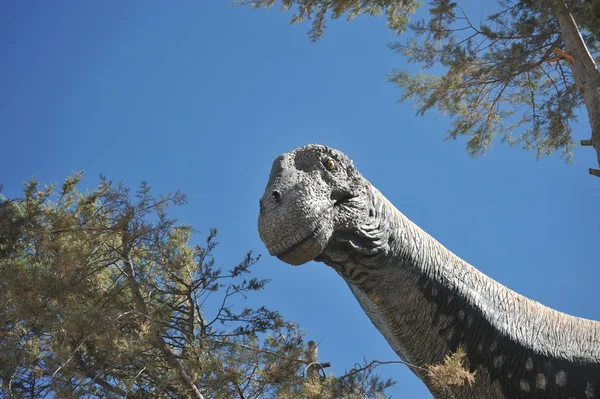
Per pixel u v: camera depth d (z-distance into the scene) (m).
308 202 5.16
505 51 10.85
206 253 10.70
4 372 8.39
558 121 11.88
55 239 9.66
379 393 6.25
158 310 9.70
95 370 8.73
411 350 5.49
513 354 5.38
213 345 9.01
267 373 8.48
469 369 5.38
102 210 10.04
